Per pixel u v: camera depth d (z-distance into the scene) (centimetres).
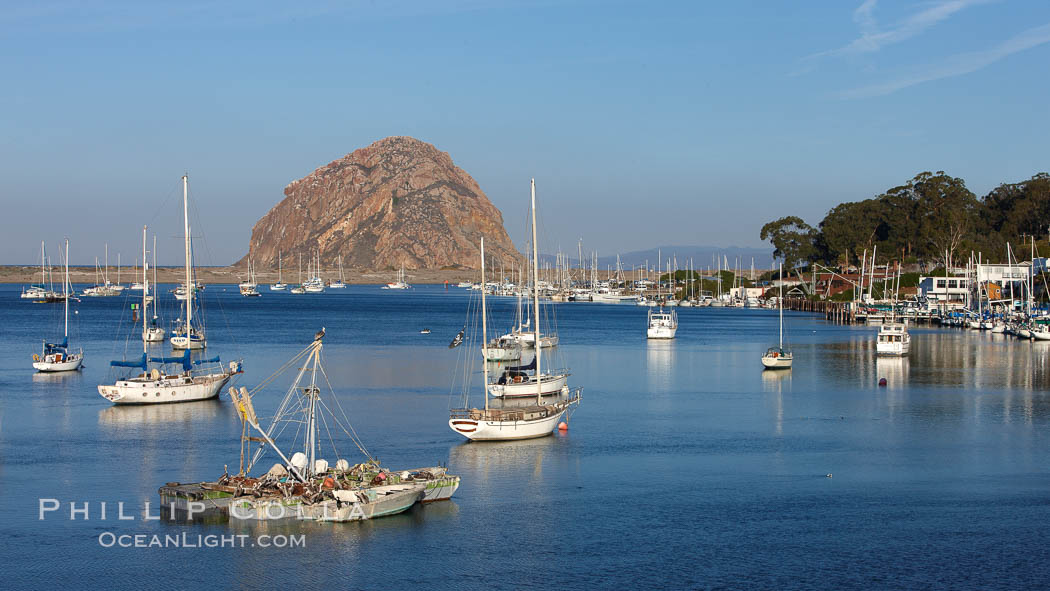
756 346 15138
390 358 12719
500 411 6819
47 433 6975
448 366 11756
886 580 4147
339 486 4978
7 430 7081
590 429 7300
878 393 9400
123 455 6256
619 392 9506
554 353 13912
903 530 4775
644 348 14762
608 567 4284
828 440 6919
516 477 5753
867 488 5550
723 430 7300
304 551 4481
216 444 6594
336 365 11800
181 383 8300
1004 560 4369
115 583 4131
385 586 4100
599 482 5647
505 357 12350
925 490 5503
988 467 6066
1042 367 11706
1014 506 5178
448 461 6141
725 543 4588
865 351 14100
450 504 5191
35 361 10738
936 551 4481
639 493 5419
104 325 18675
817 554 4444
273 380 10194
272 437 6825
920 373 11125
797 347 14850
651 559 4381
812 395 9269
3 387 9406
